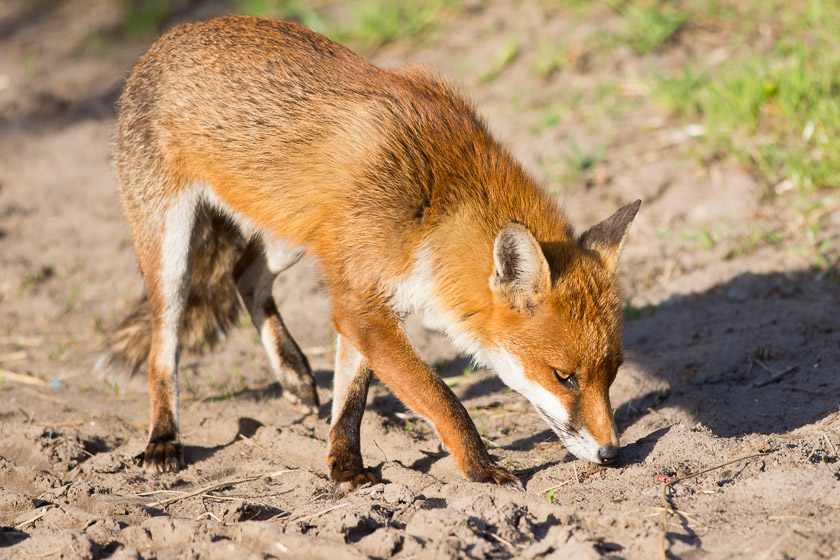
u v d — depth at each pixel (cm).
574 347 809
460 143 903
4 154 2148
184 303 1023
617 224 881
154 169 1018
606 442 803
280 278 1545
